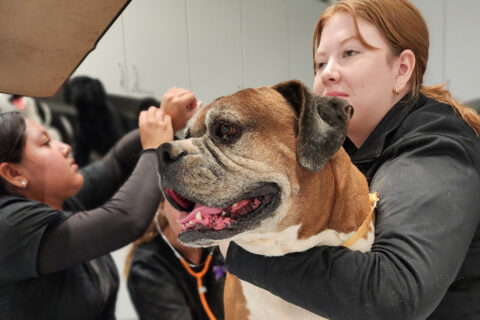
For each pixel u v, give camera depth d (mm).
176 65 2904
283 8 3129
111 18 1033
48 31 1059
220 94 2920
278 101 1165
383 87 1359
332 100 1142
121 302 3074
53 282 1635
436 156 1141
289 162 1118
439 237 994
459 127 1210
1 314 1528
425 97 1387
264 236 1129
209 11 2869
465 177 1088
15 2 926
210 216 1116
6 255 1478
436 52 3912
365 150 1392
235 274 1194
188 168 1089
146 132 1710
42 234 1495
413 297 933
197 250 1978
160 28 2881
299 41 3270
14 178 1688
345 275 991
